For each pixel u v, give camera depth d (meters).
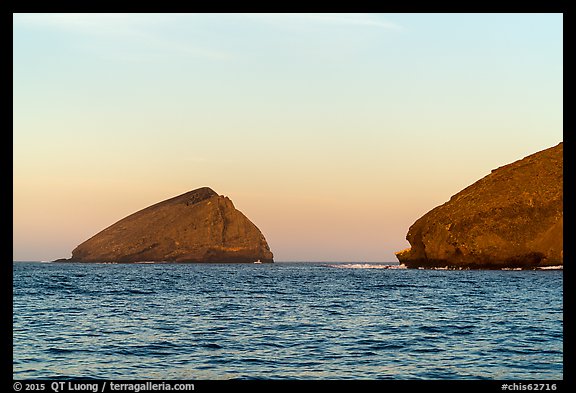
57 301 50.06
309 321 36.66
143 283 82.94
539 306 46.88
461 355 25.97
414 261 143.88
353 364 24.20
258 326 34.28
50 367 23.19
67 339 29.00
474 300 52.69
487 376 22.23
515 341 29.44
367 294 60.53
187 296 57.31
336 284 80.25
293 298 55.09
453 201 138.88
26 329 32.16
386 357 25.53
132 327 33.44
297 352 26.47
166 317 38.41
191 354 25.92
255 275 117.44
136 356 25.41
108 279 95.12
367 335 31.05
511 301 51.56
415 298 54.97
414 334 31.45
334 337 30.38
